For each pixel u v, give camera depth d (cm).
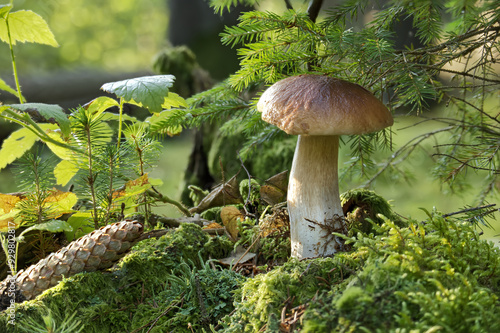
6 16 98
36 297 88
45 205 96
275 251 99
